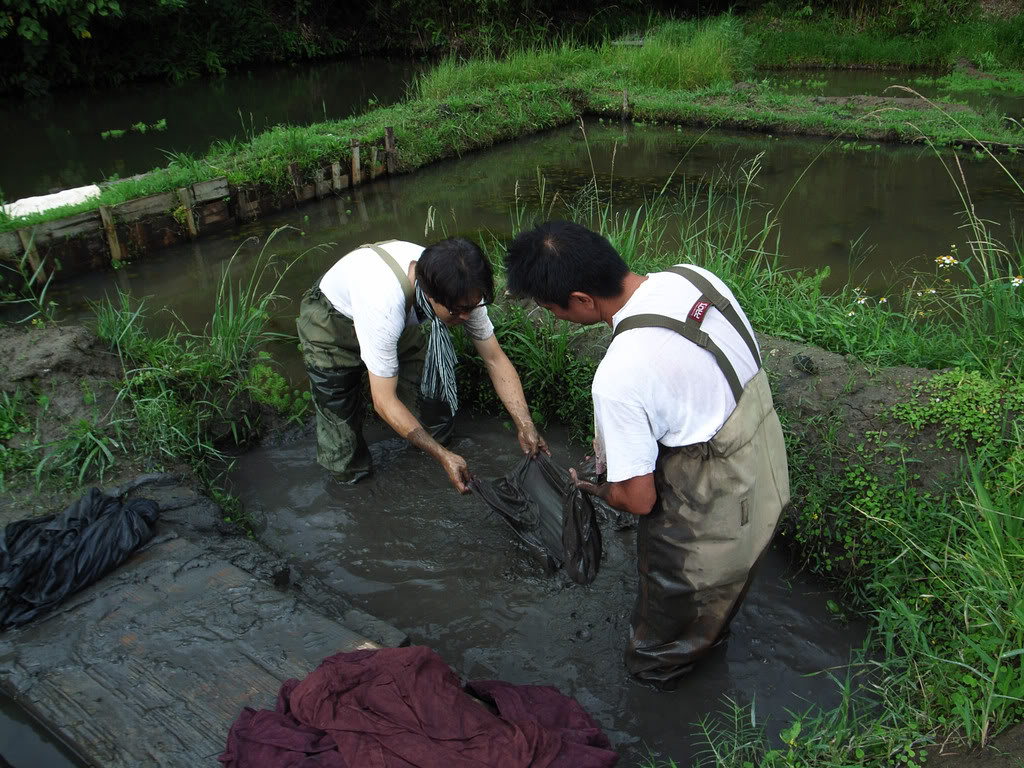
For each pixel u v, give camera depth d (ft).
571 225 7.20
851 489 10.53
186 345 15.25
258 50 58.49
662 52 48.60
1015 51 55.77
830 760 7.61
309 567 11.17
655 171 32.55
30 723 8.00
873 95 46.73
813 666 9.39
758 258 16.14
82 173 31.19
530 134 40.45
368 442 13.89
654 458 7.21
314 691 7.09
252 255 23.54
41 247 20.93
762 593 10.59
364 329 10.18
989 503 8.58
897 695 8.34
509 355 14.73
